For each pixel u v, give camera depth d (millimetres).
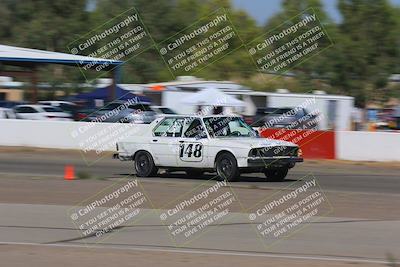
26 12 124875
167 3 105875
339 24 109438
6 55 75750
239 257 14742
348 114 73250
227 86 80875
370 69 104875
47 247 15750
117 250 15484
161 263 13961
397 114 84438
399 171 38406
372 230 18203
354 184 30812
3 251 15109
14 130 53125
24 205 22266
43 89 107312
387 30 106562
